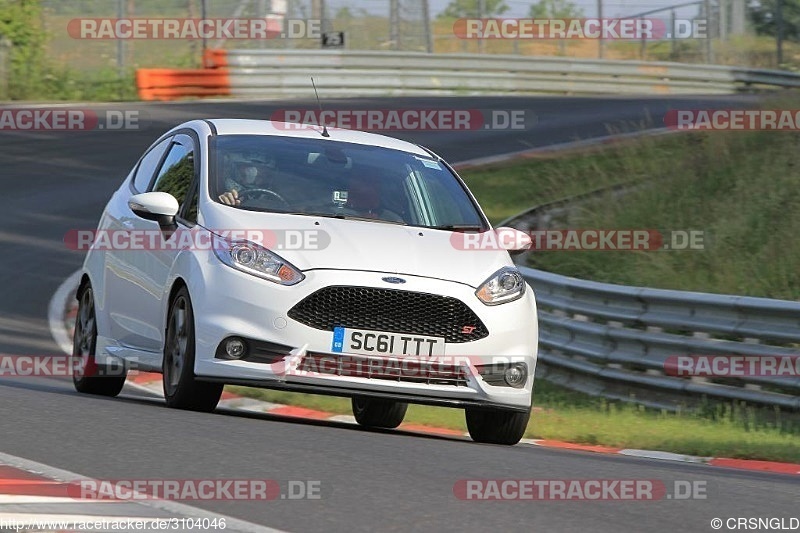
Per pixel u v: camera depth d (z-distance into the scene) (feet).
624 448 95.81
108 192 230.68
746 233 171.22
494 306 85.35
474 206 96.07
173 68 380.58
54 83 352.69
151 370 92.07
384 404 105.60
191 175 92.12
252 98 350.64
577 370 144.15
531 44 447.01
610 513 59.72
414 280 83.41
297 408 113.91
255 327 81.46
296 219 86.53
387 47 397.19
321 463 66.59
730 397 124.26
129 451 65.98
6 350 133.69
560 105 341.00
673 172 200.23
